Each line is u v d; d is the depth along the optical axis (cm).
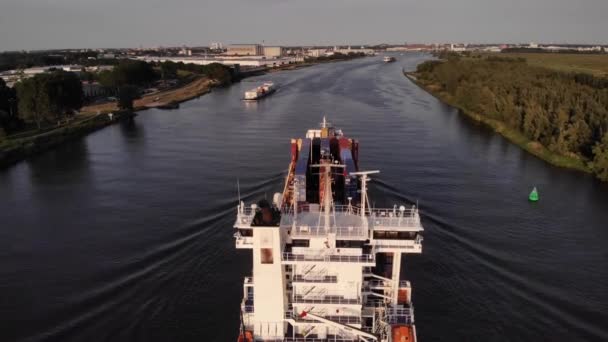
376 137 12594
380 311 3875
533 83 15612
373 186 8375
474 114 15662
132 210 7525
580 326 4675
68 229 6881
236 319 4688
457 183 8806
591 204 7894
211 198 7906
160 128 14688
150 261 5822
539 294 5175
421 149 11369
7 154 10756
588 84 16275
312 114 16425
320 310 3738
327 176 4294
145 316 4762
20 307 4975
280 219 3625
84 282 5412
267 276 3572
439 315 4778
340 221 3853
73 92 15512
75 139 13288
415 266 5653
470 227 6794
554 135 11112
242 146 11712
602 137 9888
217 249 6053
